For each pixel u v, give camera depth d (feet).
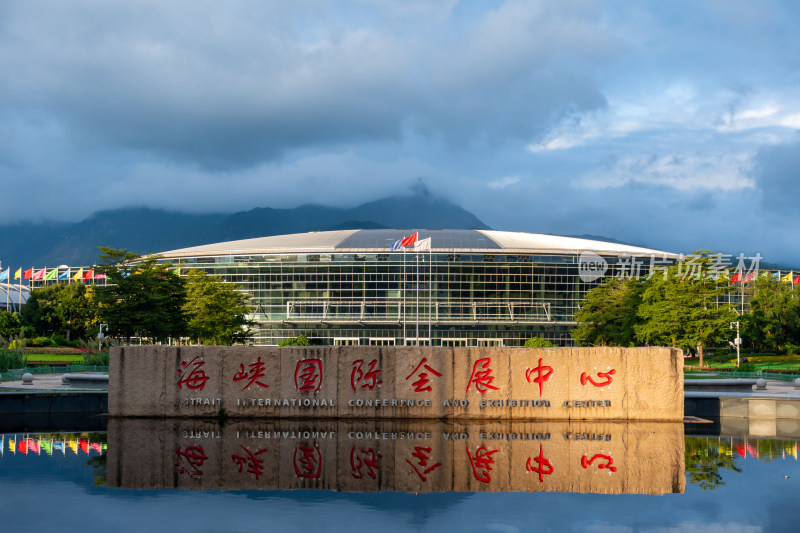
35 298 432.66
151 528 69.15
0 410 149.07
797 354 352.90
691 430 132.36
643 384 141.28
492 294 352.90
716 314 263.70
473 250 352.08
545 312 353.51
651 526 70.85
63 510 75.77
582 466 98.89
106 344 257.75
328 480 90.17
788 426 140.26
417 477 91.71
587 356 141.79
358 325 355.77
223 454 106.11
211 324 270.46
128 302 228.84
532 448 111.34
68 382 187.21
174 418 143.02
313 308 357.20
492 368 141.69
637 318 283.79
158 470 95.45
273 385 142.51
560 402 141.18
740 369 255.70
